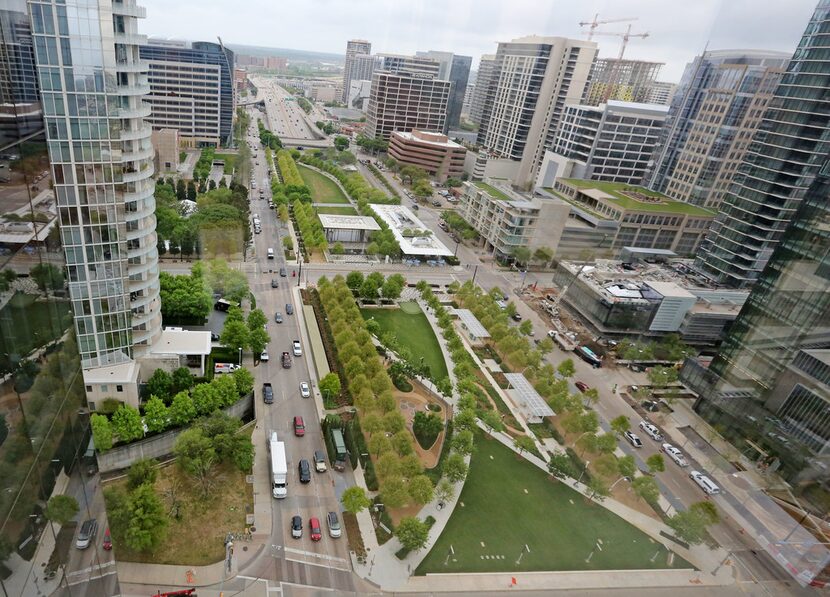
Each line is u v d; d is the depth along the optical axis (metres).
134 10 74.12
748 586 73.94
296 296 132.38
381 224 182.12
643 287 139.88
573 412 97.00
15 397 18.44
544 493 84.12
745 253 146.88
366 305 135.38
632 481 86.56
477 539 73.56
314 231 166.25
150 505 61.66
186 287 109.00
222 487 74.25
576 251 180.12
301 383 99.25
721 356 106.56
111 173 71.38
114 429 73.06
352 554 67.94
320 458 81.19
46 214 21.41
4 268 17.58
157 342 92.38
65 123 65.94
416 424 92.12
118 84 74.88
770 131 139.38
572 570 71.69
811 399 86.44
